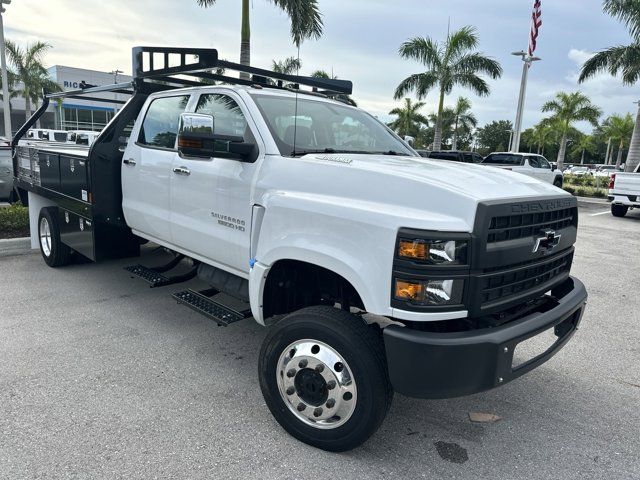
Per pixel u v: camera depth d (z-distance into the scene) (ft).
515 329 8.86
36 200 22.74
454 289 8.45
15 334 14.87
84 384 12.09
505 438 10.67
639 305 19.99
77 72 146.92
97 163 16.47
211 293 14.16
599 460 10.01
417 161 11.64
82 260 22.06
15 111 154.92
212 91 13.48
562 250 10.84
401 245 8.45
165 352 14.05
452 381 8.46
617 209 49.08
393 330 8.65
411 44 78.18
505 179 10.37
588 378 13.51
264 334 15.53
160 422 10.64
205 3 40.91
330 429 9.60
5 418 10.55
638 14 59.16
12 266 22.06
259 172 11.46
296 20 36.83
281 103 12.80
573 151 247.09
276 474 9.20
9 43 113.09
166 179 14.47
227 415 11.01
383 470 9.45
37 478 8.81
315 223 9.72
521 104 73.15
